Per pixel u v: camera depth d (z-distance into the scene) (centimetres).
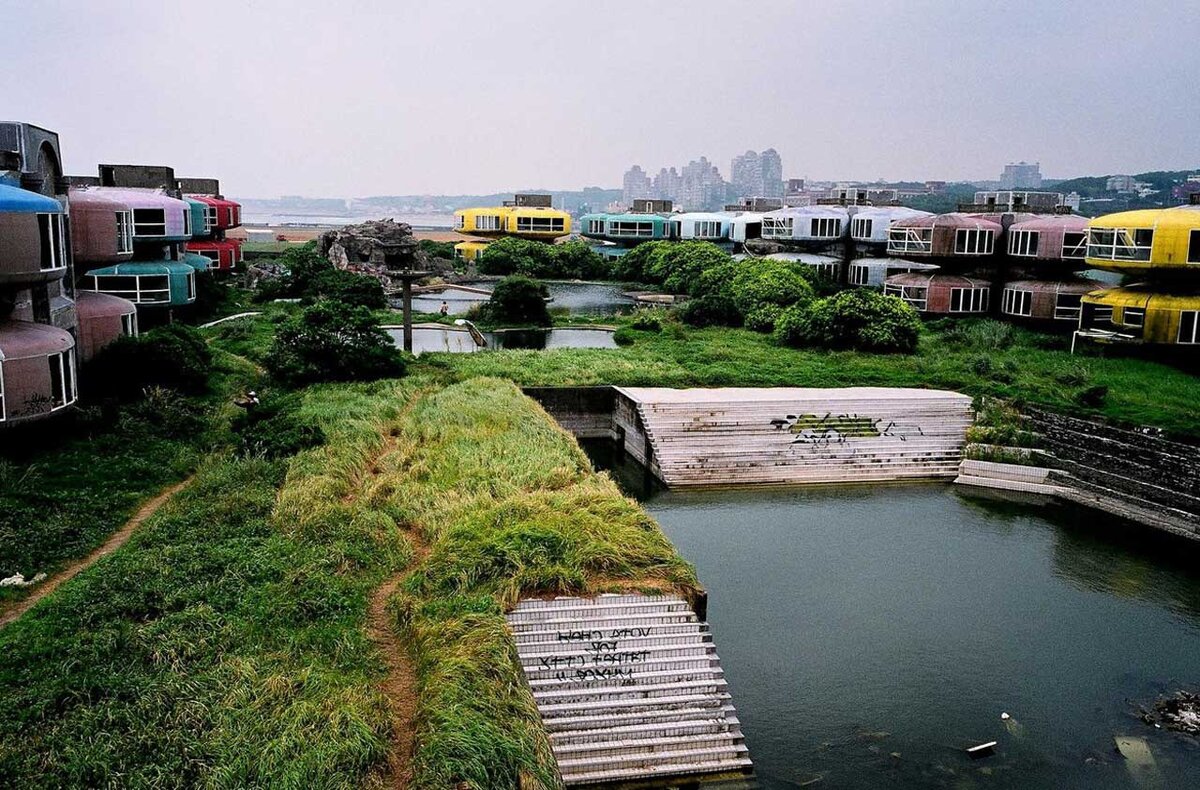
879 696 2300
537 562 2173
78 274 4166
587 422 4478
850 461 3991
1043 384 4488
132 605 1889
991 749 2105
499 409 3550
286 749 1477
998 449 3975
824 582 2916
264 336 5294
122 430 3019
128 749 1457
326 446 2994
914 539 3312
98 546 2252
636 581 2211
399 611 1983
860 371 4816
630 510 2512
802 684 2338
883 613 2722
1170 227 4447
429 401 3731
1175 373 4609
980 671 2427
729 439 3981
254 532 2325
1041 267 5869
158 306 5144
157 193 5316
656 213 12225
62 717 1523
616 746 1977
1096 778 2016
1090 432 3928
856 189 9600
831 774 2003
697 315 6397
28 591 1980
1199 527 3322
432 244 11806
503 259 10162
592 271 10262
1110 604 2830
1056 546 3275
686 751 1995
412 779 1453
